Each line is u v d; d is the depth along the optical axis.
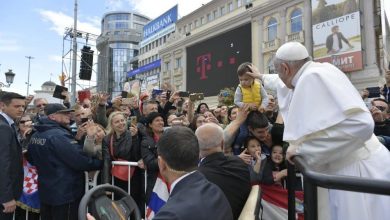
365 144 2.01
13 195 3.18
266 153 3.12
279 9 23.42
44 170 3.27
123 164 3.45
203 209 1.43
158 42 48.28
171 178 1.65
